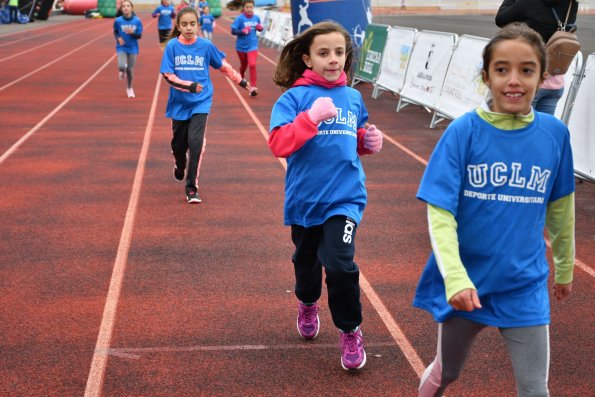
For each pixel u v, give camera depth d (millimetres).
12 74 18672
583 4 44031
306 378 3824
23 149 9648
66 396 3641
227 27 42656
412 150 9750
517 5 7500
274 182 7961
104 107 13266
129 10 14234
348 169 3738
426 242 6066
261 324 4469
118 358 4031
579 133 7539
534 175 2750
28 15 48062
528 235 2777
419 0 56031
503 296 2768
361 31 15742
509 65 2688
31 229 6324
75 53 25078
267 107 13422
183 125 7250
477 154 2750
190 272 5320
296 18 15719
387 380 3807
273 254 5707
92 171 8438
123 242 5984
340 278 3617
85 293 4930
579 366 3977
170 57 7059
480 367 3939
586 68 7523
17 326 4418
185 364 3971
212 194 7473
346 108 3775
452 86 10750
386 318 4570
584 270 5434
